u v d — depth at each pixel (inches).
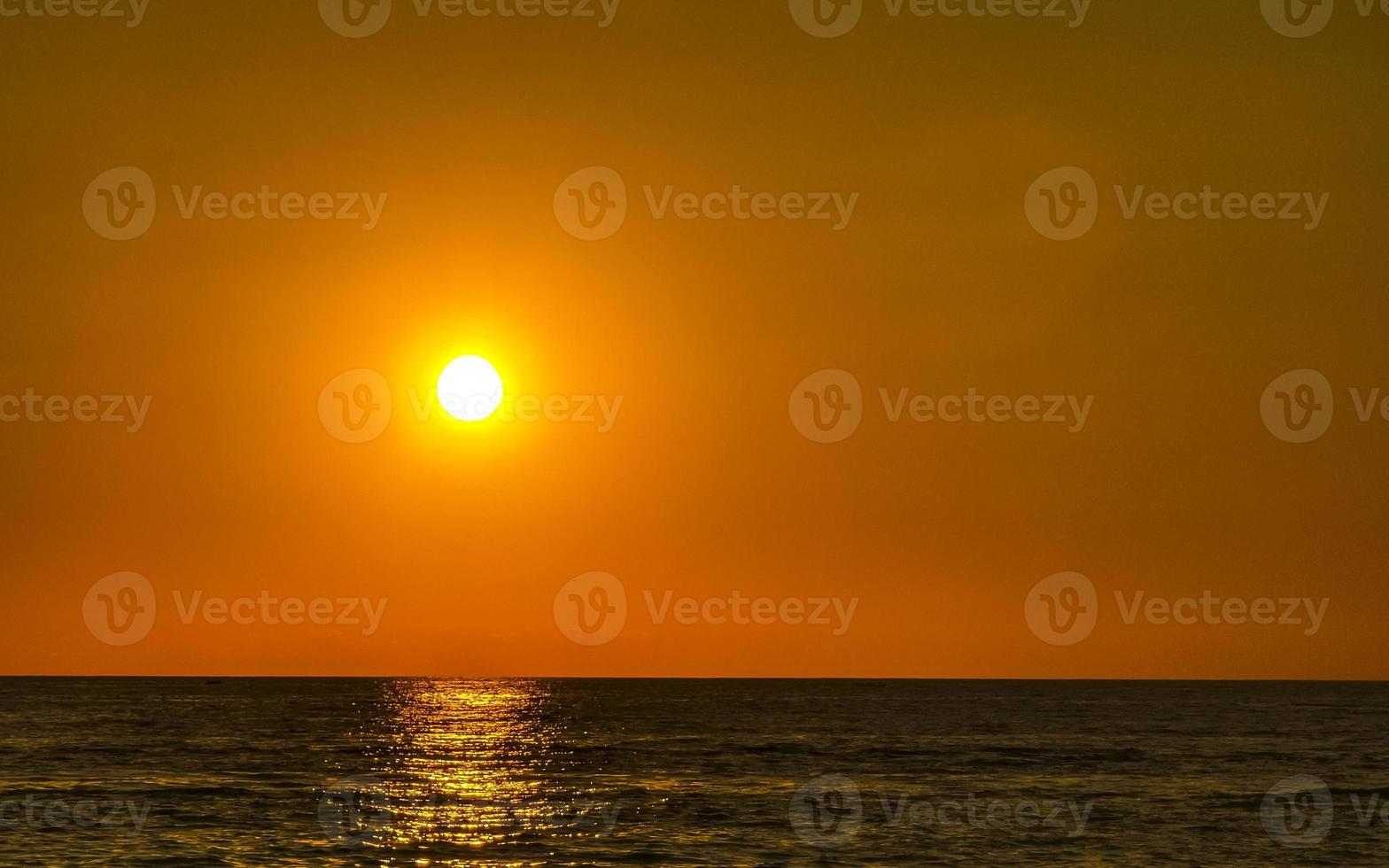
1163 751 5703.7
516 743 6195.9
